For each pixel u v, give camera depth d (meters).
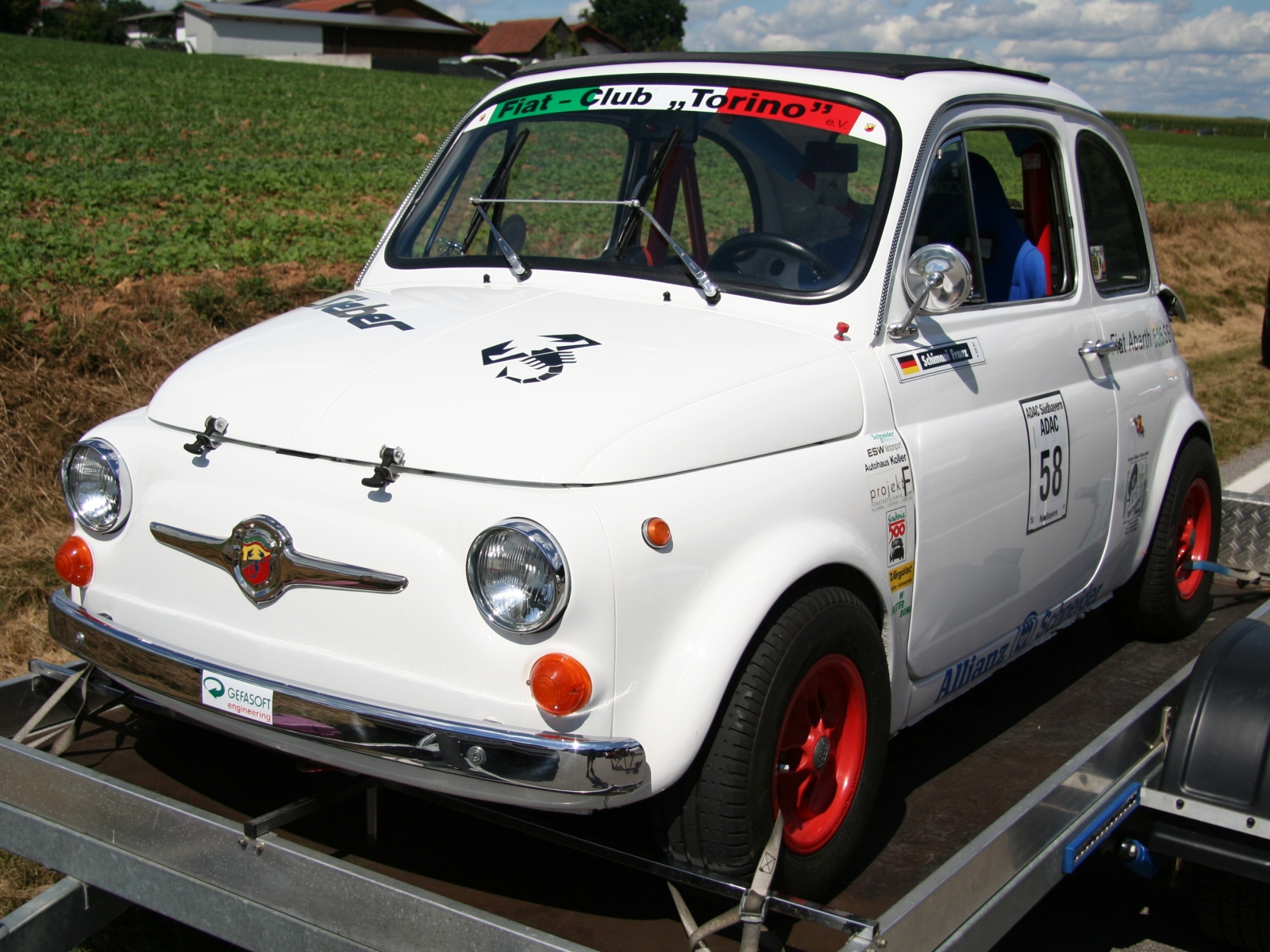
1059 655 4.21
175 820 2.36
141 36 104.81
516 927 2.02
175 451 2.55
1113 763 2.83
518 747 2.09
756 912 2.12
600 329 2.78
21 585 5.29
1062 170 3.81
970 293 3.12
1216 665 3.05
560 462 2.22
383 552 2.25
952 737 3.43
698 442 2.39
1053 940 3.27
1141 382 4.07
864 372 2.84
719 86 3.37
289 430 2.45
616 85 3.54
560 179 3.46
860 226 3.02
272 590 2.35
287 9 91.81
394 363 2.58
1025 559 3.38
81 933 2.64
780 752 2.52
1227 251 21.52
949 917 2.25
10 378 6.99
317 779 2.82
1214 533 4.61
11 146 21.19
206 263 11.18
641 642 2.21
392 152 26.73
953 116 3.25
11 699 2.89
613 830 2.70
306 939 2.23
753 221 3.18
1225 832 2.89
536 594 2.11
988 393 3.22
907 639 2.91
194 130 27.64
